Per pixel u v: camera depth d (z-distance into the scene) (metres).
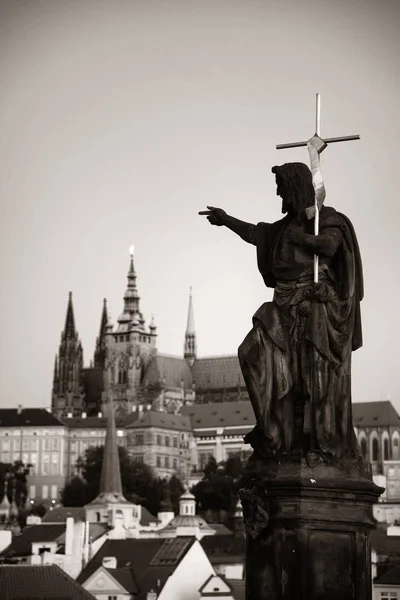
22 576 151.25
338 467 17.64
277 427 17.89
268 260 18.77
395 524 178.88
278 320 18.05
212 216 19.34
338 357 17.89
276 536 17.48
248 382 17.97
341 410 17.89
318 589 17.30
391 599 89.06
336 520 17.42
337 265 18.22
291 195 18.56
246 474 18.06
